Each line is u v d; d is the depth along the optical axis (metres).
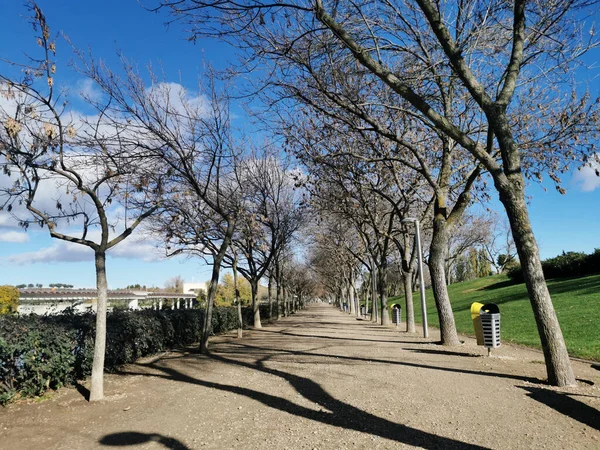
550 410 6.02
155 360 11.91
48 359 7.83
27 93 6.86
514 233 7.71
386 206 24.05
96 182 8.37
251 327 25.64
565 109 12.41
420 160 13.16
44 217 7.46
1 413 6.59
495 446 4.75
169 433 5.49
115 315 10.97
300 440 5.11
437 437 5.08
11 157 7.06
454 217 13.90
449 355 11.58
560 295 22.88
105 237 7.86
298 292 69.94
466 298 37.56
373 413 6.12
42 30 6.77
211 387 8.14
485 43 11.25
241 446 4.96
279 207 22.39
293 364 10.58
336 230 30.66
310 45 9.73
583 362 9.94
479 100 7.88
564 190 12.30
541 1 9.21
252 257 24.92
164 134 11.63
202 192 14.05
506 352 12.02
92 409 6.76
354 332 20.53
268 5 7.30
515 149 7.68
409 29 11.88
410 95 7.65
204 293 53.94
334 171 16.55
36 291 25.88
